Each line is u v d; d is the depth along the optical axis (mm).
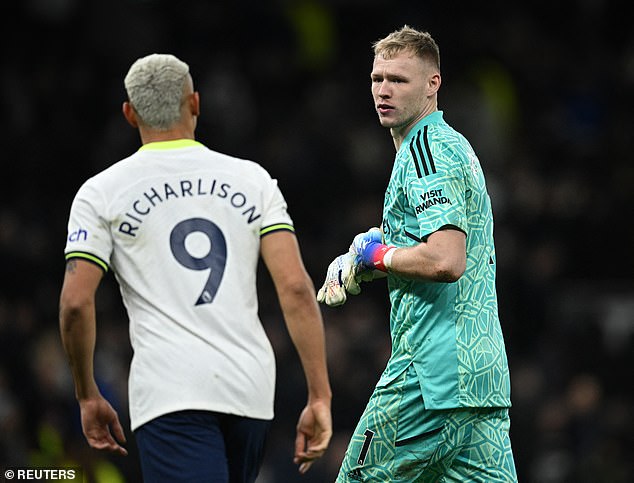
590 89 64500
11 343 40219
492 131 57375
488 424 18406
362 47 63219
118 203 16609
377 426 18594
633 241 52969
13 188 50375
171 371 16109
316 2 63656
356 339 42906
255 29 61688
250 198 16906
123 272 16609
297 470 38844
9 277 45125
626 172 57625
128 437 36656
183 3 60875
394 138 19188
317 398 16797
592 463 41062
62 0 57750
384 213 19016
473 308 18234
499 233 49750
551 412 42031
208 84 57438
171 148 17031
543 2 68062
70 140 52312
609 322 49906
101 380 39906
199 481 15844
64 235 48938
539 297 48406
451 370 17984
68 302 16188
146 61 17234
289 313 16672
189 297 16375
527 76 63500
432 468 18469
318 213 51844
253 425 16422
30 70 55844
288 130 55656
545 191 53844
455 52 62156
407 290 18344
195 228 16641
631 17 68812
